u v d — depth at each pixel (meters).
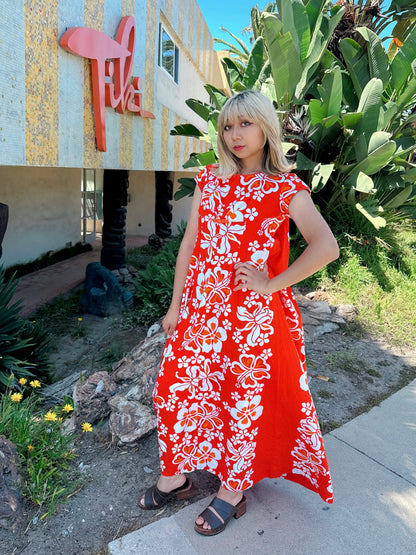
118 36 4.59
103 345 5.05
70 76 3.71
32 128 3.21
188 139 8.85
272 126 1.39
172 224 14.59
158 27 6.64
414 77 5.61
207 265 1.54
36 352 4.14
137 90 5.36
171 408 1.62
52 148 3.52
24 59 3.02
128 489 1.89
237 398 1.54
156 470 2.01
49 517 1.71
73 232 10.61
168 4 6.83
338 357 3.33
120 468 2.02
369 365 3.26
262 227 1.46
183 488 1.83
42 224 9.29
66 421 2.43
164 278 5.48
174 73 8.36
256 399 1.56
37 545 1.60
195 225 1.65
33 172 8.81
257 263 1.47
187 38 8.72
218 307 1.53
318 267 1.36
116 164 4.96
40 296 6.87
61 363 4.64
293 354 1.59
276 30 4.53
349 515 1.75
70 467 2.02
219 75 14.41
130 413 2.27
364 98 5.20
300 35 5.10
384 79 5.77
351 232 5.81
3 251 8.12
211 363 1.58
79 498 1.83
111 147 4.77
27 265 8.65
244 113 1.36
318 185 4.97
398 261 5.67
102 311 6.03
